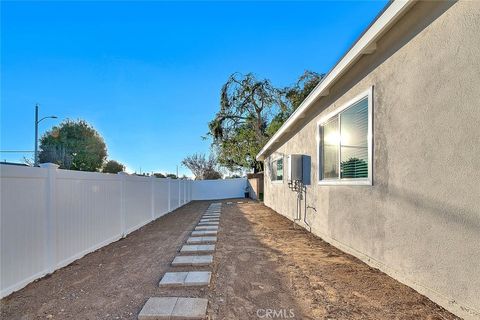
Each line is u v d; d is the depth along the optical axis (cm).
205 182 2711
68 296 368
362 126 512
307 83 2238
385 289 370
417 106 357
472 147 277
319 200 722
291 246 630
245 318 307
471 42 279
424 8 345
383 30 403
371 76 469
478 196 271
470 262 279
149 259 543
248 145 2473
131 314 319
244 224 973
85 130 3862
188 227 938
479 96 271
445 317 295
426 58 342
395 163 403
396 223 400
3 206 361
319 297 355
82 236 564
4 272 362
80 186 559
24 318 311
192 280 416
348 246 554
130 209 844
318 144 724
